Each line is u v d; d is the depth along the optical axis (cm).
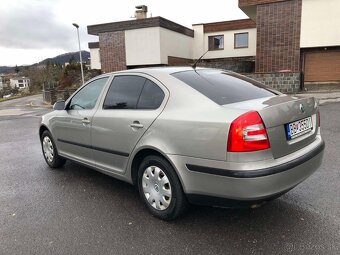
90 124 433
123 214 373
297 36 1627
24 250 306
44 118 565
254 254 282
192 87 339
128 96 393
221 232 322
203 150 299
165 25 2077
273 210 362
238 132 279
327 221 333
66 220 364
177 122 320
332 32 1574
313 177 455
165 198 346
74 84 2950
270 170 280
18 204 417
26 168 585
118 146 390
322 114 952
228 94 340
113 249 301
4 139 916
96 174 529
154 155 350
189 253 289
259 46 1711
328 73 1745
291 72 1487
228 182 286
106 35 2209
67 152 511
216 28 2506
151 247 301
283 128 302
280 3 1630
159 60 2048
